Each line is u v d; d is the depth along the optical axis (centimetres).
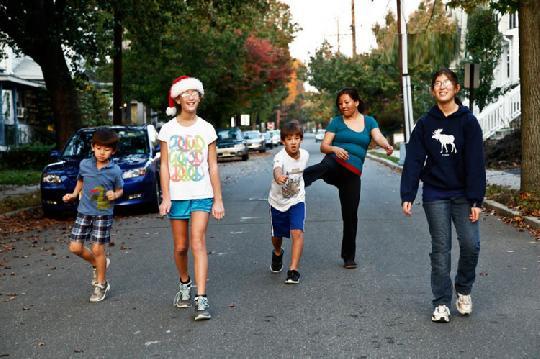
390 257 833
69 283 754
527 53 1230
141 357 491
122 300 661
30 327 578
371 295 649
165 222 1230
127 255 909
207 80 3878
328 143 761
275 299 645
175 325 569
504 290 658
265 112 7156
